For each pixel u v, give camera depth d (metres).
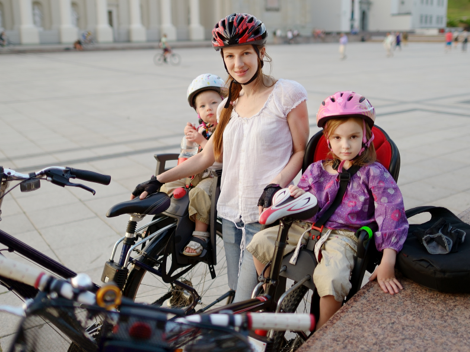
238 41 1.89
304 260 1.88
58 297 1.08
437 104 10.05
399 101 10.54
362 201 1.88
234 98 2.15
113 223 4.13
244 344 1.06
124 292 2.15
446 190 4.75
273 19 49.09
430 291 1.86
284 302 1.89
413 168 5.53
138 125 8.57
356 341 1.62
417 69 18.48
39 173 1.68
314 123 8.09
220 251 3.20
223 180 2.19
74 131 8.11
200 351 1.10
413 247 1.84
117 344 1.06
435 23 73.19
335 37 49.47
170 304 2.53
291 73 17.27
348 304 1.80
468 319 1.71
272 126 2.02
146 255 2.20
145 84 14.91
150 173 5.61
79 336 1.17
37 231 3.97
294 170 2.04
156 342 1.06
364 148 1.90
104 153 6.57
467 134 7.20
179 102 11.23
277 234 1.86
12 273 1.08
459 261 1.72
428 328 1.67
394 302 1.80
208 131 2.50
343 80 14.88
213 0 48.94
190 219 2.33
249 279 2.08
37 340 1.12
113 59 26.39
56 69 20.25
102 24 41.47
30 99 11.98
